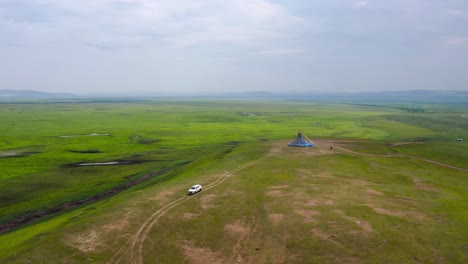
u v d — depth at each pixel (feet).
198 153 460.55
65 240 150.92
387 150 390.83
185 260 136.46
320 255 137.28
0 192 284.82
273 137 605.73
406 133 655.76
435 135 628.28
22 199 268.21
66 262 133.90
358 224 165.37
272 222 169.58
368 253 138.00
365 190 227.40
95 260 135.64
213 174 271.69
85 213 197.57
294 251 141.28
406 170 297.33
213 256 139.44
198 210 185.88
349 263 131.03
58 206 252.83
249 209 187.52
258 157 344.49
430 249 141.49
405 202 203.72
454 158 356.59
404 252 138.82
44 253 139.74
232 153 380.78
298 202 198.39
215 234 157.38
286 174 269.85
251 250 143.54
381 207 191.83
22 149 470.80
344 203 196.95
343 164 312.09
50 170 360.07
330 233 155.63
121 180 325.42
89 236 154.81
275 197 208.44
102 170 364.58
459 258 134.41
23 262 133.28
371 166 307.78
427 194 224.74
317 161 321.93
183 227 164.25
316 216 176.24
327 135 627.87
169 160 417.90
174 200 203.00
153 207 190.70
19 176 333.83
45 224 195.93
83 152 459.32
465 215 182.60
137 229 162.09
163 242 149.79
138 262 134.92
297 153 361.92
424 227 163.94
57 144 512.22
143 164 395.14
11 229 209.36
